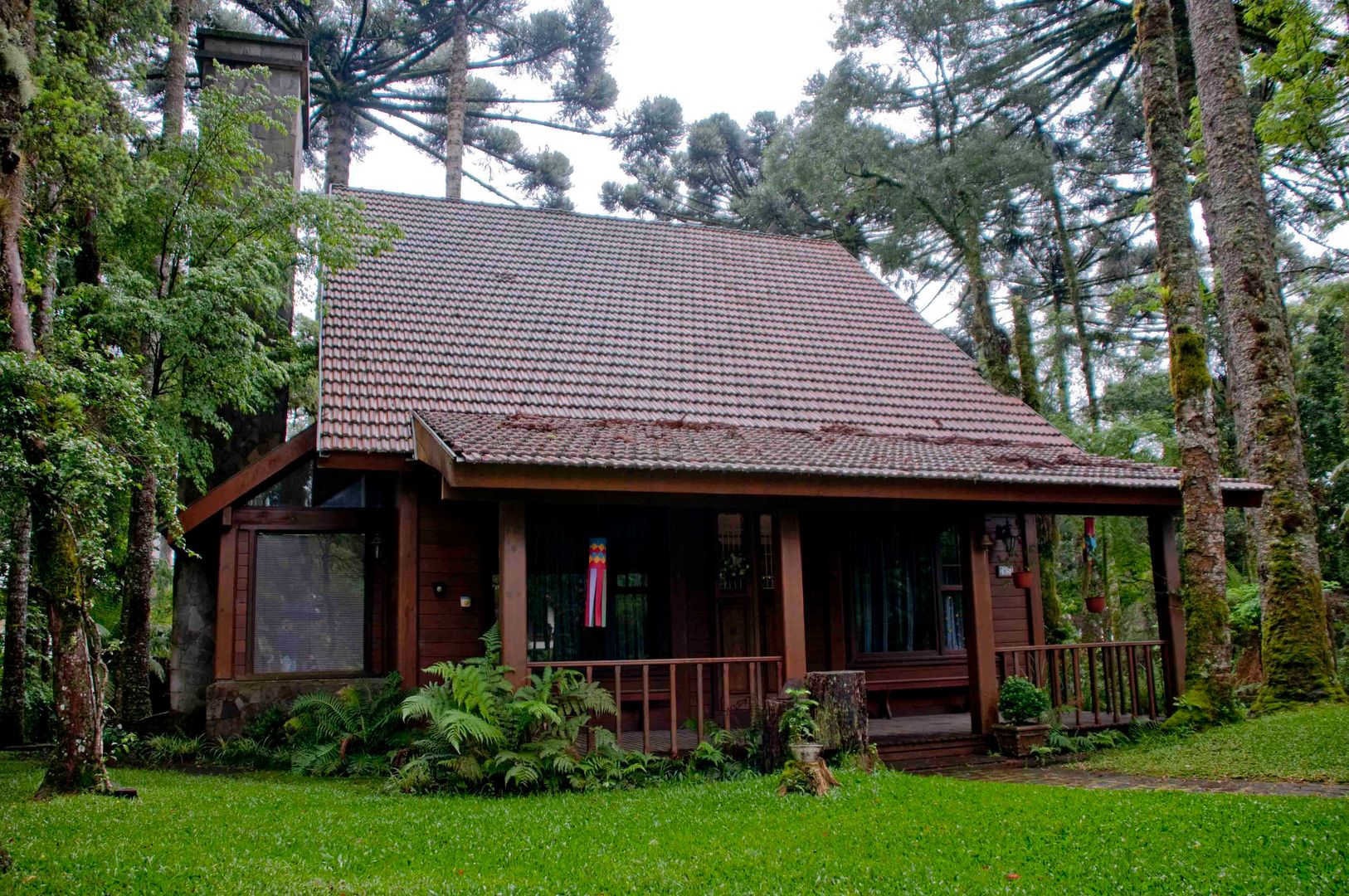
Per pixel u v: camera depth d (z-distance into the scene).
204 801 7.58
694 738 10.45
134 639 11.77
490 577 11.37
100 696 7.77
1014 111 24.73
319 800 7.81
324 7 23.48
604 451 9.24
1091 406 28.34
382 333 12.88
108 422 7.97
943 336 16.80
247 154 12.27
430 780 8.34
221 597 11.11
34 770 9.48
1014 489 10.59
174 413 11.12
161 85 20.44
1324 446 20.45
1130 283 30.42
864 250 27.16
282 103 14.33
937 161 22.23
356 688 11.09
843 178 23.33
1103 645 11.37
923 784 7.97
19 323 7.07
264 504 12.09
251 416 13.20
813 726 8.82
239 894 4.79
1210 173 12.96
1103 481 10.80
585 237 16.91
